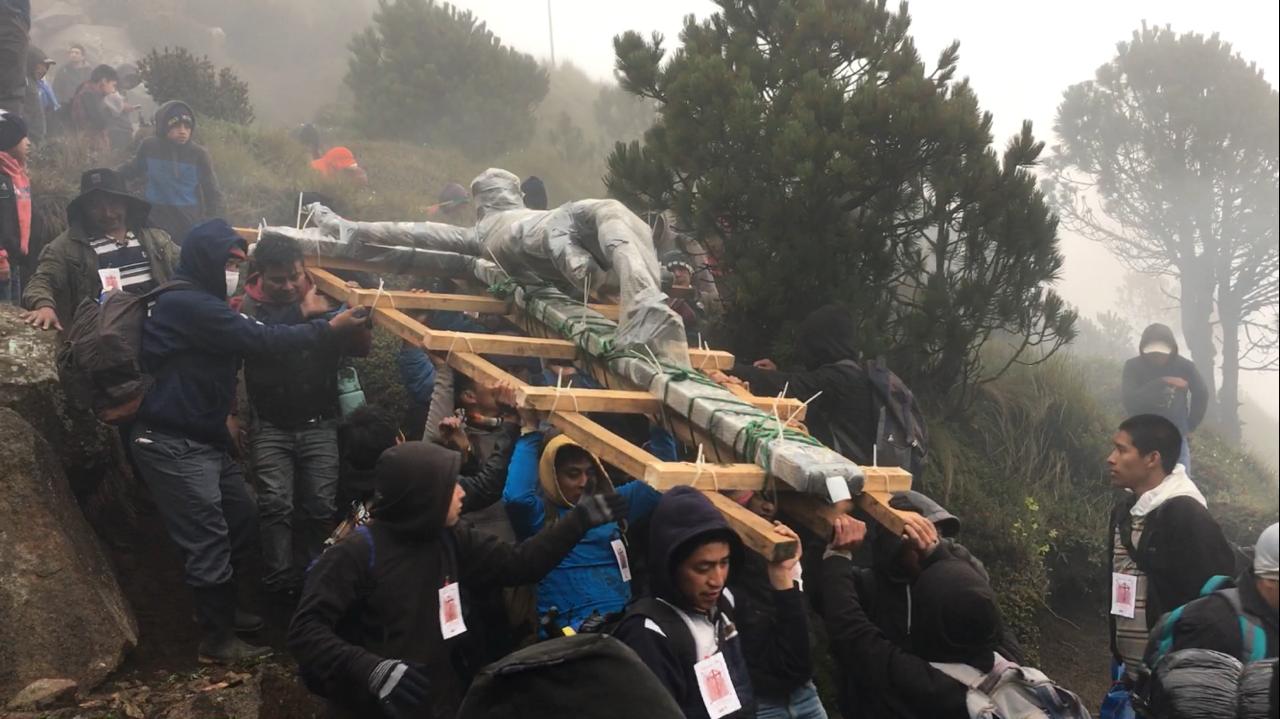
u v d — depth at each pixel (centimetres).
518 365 559
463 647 369
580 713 180
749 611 382
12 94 862
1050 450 766
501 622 383
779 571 356
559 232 490
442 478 332
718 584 322
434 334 471
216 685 453
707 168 645
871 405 526
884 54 666
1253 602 310
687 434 430
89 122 1177
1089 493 761
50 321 552
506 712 183
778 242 612
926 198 644
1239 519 876
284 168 1149
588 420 414
